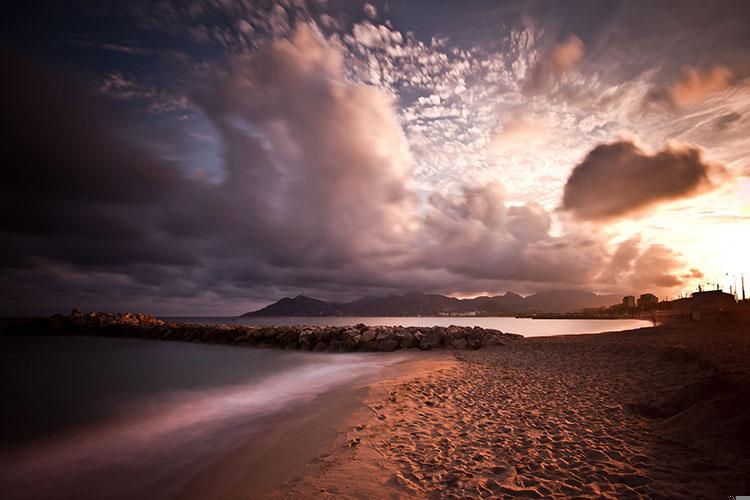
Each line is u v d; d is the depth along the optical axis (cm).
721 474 448
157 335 4000
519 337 2898
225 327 3706
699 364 1093
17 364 2281
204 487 550
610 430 646
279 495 467
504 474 486
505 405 841
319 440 668
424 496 436
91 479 624
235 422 928
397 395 949
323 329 2939
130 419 1028
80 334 4641
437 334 2447
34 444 824
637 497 416
